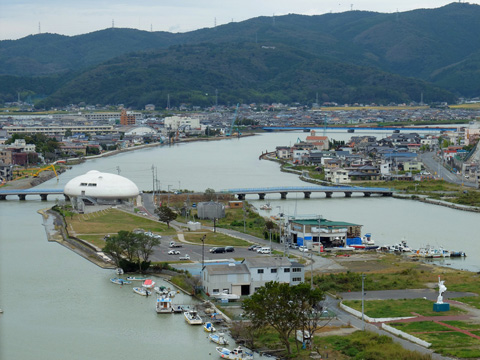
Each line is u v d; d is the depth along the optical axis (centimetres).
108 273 17075
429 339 11888
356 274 16238
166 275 16812
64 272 17125
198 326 13262
